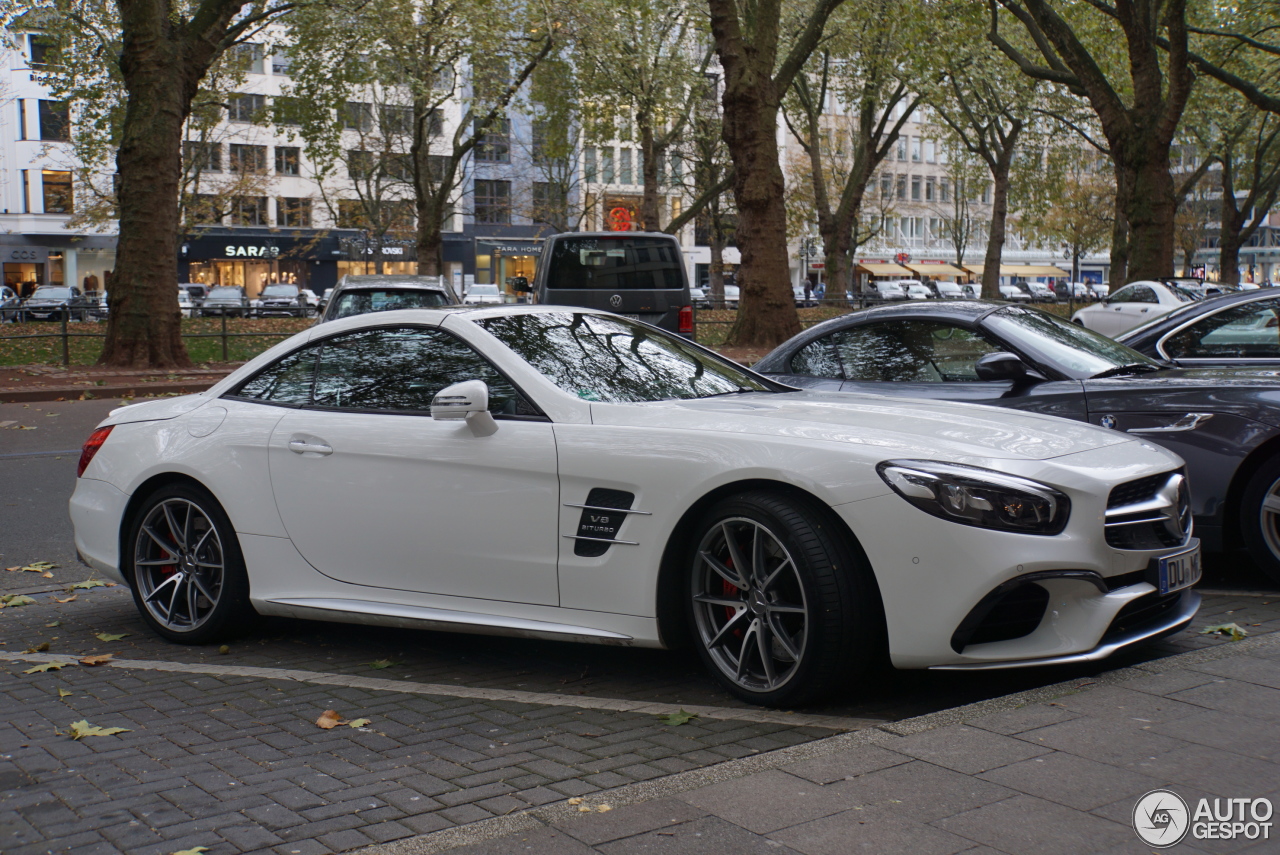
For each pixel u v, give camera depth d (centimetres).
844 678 376
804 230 6919
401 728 384
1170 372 606
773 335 2075
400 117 5091
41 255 6394
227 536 496
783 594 386
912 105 3775
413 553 450
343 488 465
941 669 365
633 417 421
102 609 587
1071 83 2369
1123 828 254
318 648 503
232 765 347
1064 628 370
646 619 404
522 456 426
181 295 4416
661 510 397
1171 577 395
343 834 289
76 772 343
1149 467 402
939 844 250
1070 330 665
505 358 452
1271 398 540
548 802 308
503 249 6912
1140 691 346
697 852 253
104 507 530
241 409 507
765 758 309
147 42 1875
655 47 3281
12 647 510
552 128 3534
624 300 1442
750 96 2033
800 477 372
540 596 425
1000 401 599
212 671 464
